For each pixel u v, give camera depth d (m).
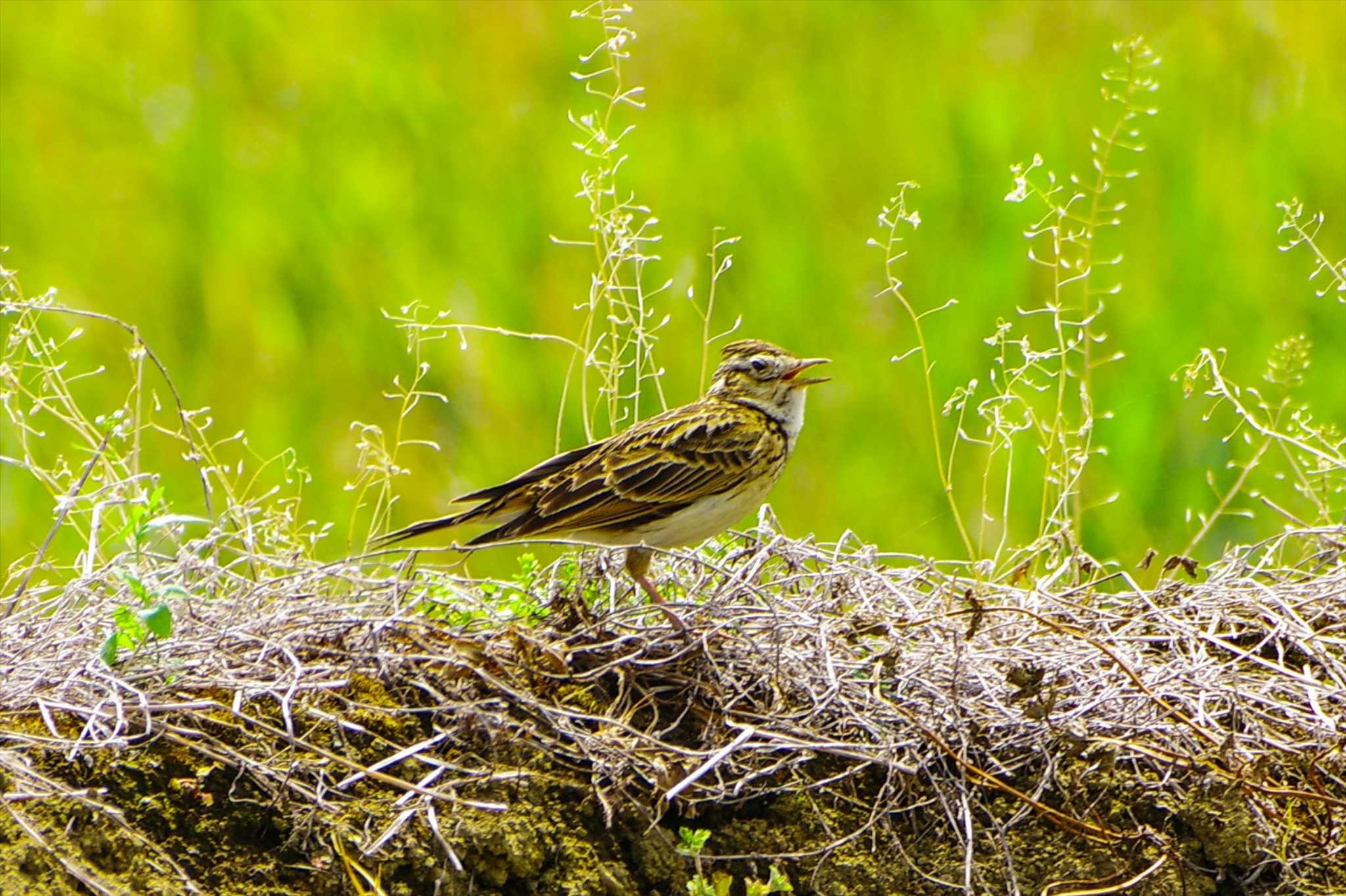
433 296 15.81
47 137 18.00
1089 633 9.01
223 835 7.50
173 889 7.24
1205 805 8.25
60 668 8.05
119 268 16.22
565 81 18.72
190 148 17.61
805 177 16.98
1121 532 13.71
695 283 15.91
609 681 8.57
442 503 14.12
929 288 15.84
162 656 8.10
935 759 8.35
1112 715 8.62
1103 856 8.17
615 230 11.09
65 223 16.77
